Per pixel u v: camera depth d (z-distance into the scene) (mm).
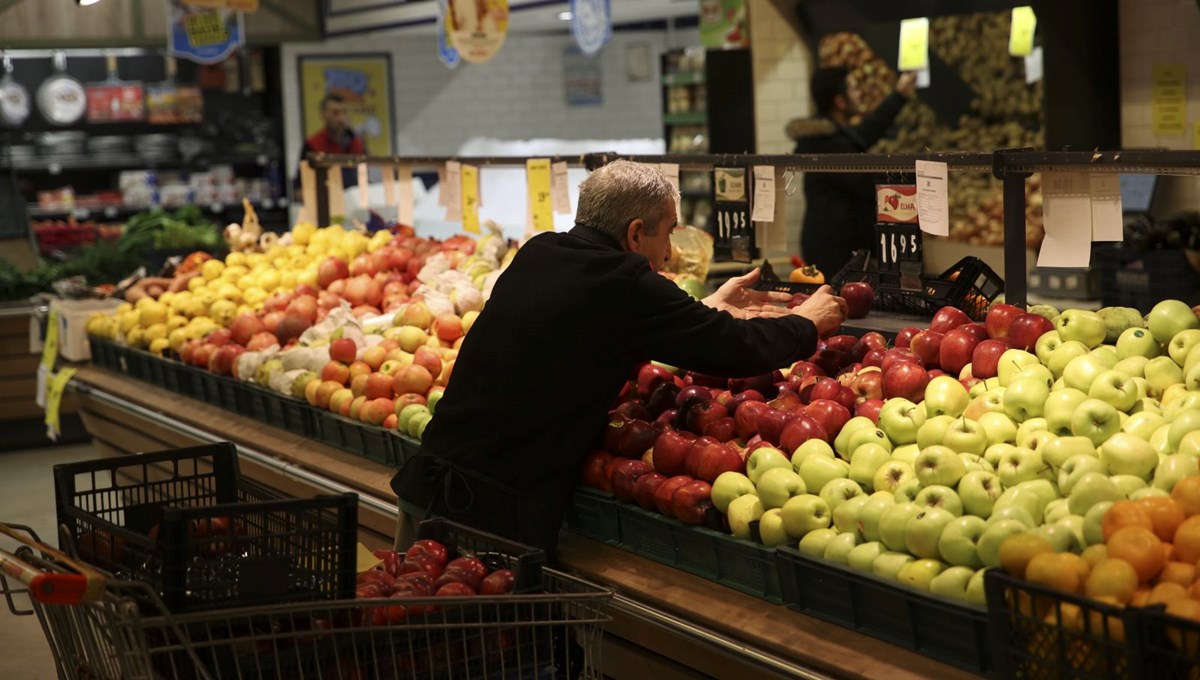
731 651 2240
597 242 2785
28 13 10477
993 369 2576
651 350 2688
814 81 6527
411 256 5188
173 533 2064
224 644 2035
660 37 12922
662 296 2660
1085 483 1971
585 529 2857
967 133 7012
